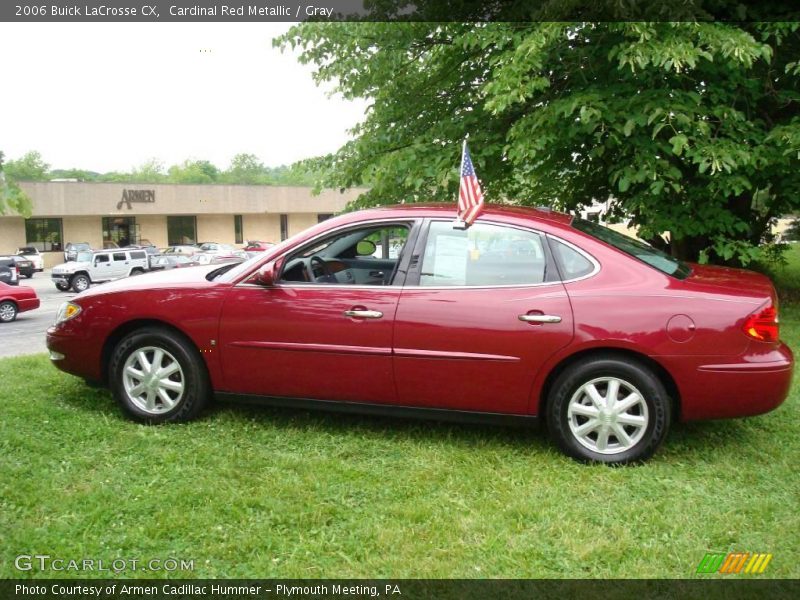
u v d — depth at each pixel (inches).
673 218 353.4
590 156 357.1
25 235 1724.9
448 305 172.9
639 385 164.1
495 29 328.8
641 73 314.7
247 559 126.0
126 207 1849.2
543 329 167.2
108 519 138.6
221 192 2039.9
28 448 174.6
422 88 407.2
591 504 146.6
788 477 160.1
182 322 190.2
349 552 128.0
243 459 169.3
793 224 657.0
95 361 200.8
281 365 184.9
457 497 150.0
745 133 329.1
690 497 149.6
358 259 204.5
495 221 178.2
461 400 174.4
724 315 162.1
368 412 183.2
